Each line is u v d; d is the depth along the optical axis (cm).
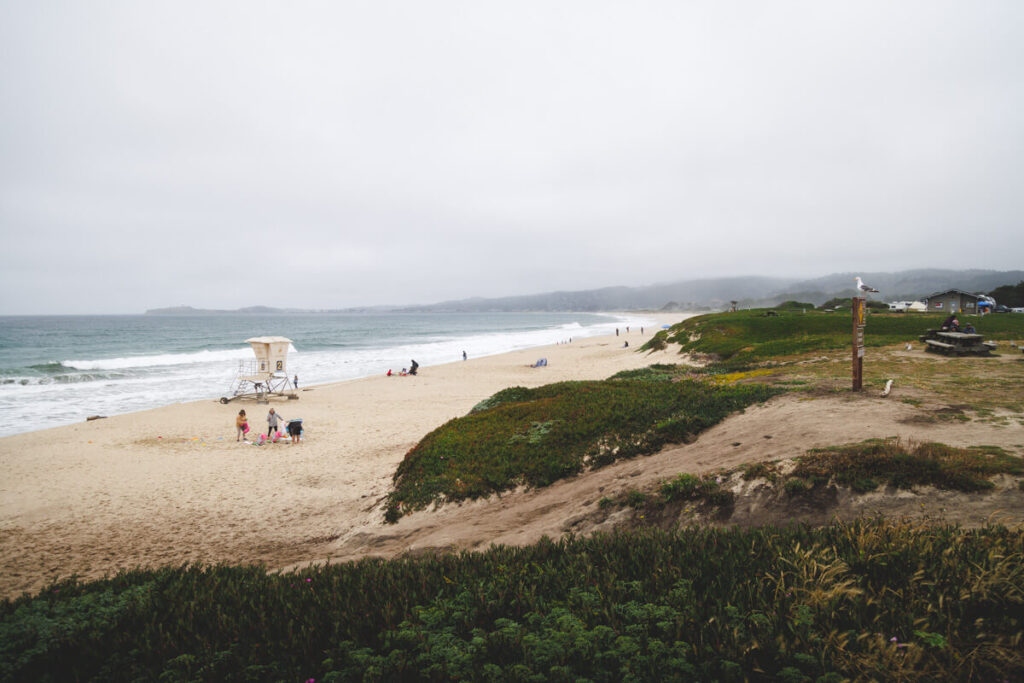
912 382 1473
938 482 646
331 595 492
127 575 623
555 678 330
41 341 9419
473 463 1301
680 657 339
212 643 421
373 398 3491
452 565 559
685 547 527
